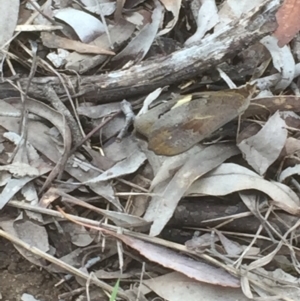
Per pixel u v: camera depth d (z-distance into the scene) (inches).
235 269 14.9
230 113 14.8
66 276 15.3
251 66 15.9
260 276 15.0
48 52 16.1
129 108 15.4
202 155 15.2
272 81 15.8
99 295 15.2
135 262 15.4
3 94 15.6
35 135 15.4
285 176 15.4
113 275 15.2
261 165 15.2
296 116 15.7
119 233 15.0
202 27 16.1
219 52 15.2
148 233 15.1
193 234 15.4
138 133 15.3
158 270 15.2
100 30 16.1
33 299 15.2
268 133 15.1
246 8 16.2
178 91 15.7
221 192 15.1
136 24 16.2
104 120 15.5
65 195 15.1
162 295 15.0
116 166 15.3
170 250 15.1
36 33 16.1
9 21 15.8
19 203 15.1
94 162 15.4
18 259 15.4
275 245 15.2
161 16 16.1
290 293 14.9
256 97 15.4
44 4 16.2
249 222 15.3
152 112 15.1
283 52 15.8
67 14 16.1
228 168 15.2
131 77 15.4
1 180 15.1
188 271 14.8
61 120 15.3
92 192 15.4
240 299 14.9
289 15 15.2
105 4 16.3
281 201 15.1
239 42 15.1
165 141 15.1
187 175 15.0
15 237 15.0
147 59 15.8
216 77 15.7
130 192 15.3
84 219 15.1
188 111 15.0
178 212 15.2
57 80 15.6
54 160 15.3
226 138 15.4
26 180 15.2
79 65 15.9
